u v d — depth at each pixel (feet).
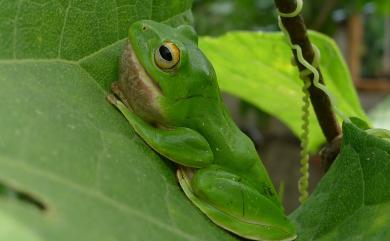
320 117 1.10
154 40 1.01
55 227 0.82
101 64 1.01
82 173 0.89
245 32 1.22
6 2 0.96
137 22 1.02
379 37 3.51
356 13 2.41
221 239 0.98
